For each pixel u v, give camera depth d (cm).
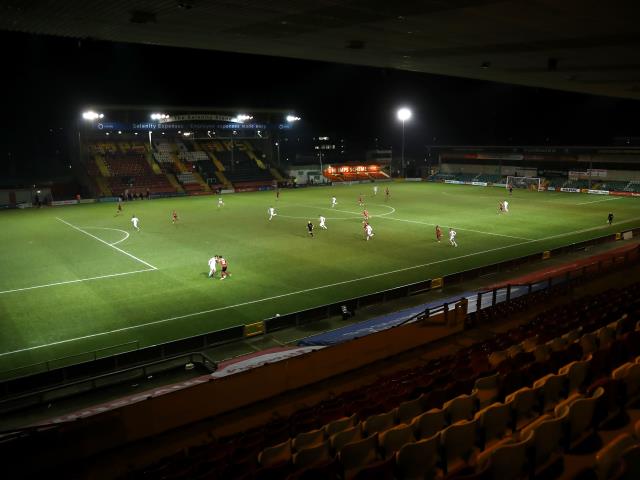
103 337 2367
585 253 3794
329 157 12219
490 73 2145
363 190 8338
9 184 8112
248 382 1401
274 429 1103
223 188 8525
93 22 1211
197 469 877
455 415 902
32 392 1845
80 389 1886
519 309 2002
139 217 5669
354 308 2633
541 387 888
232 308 2717
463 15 1204
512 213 5722
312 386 1507
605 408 791
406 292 2861
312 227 4503
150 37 1405
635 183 7744
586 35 1402
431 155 10988
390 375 1426
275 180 9112
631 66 1898
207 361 2078
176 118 8981
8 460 1114
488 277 3206
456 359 1399
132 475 991
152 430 1260
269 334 2388
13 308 2739
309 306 2742
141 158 9019
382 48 1612
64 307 2747
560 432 706
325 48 1606
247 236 4497
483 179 9506
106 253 3912
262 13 1166
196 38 1429
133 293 2962
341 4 1112
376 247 4050
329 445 824
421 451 720
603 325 1355
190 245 4153
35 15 1143
